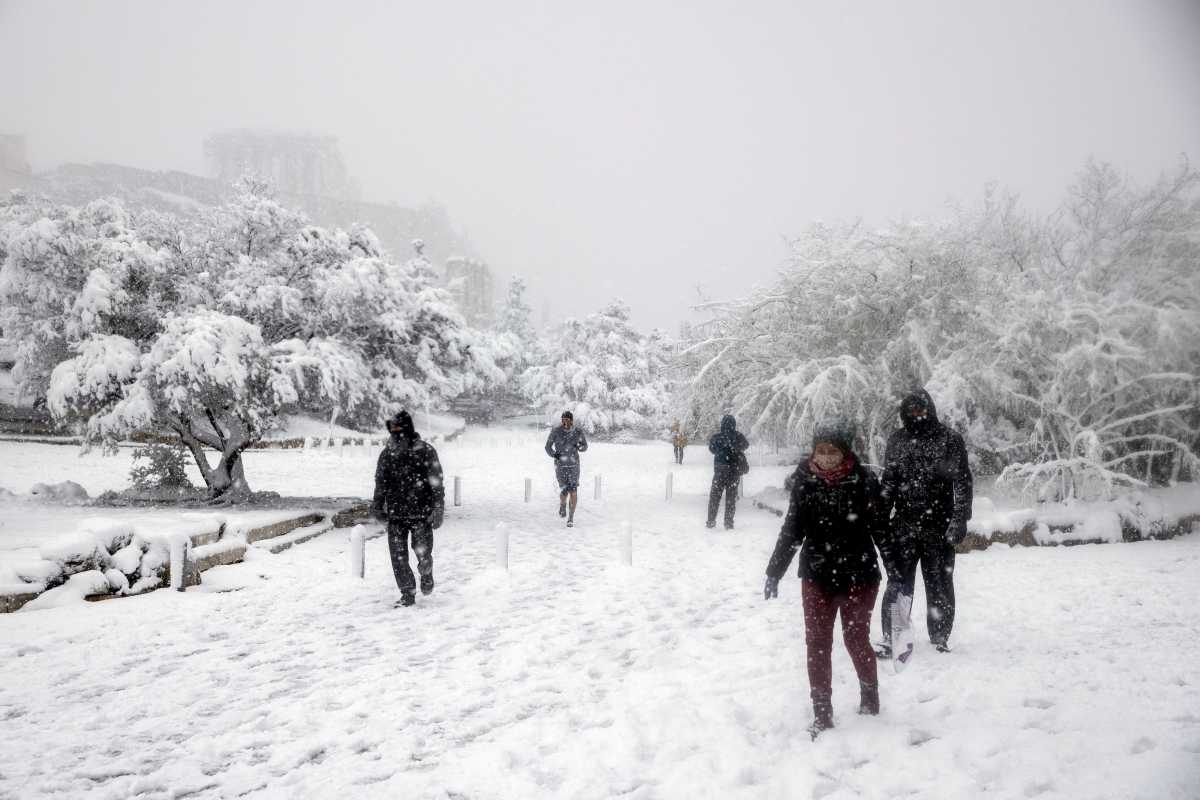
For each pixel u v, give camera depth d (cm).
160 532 792
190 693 479
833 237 1630
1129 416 1177
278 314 1391
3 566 673
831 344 1500
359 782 351
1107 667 471
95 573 723
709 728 401
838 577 389
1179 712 384
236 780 356
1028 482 1109
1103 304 1190
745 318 1591
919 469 507
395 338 1474
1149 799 288
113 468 2222
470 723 423
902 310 1447
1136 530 1052
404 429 723
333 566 924
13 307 1338
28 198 1390
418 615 690
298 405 1411
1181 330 1077
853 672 489
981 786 315
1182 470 1266
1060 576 805
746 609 704
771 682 477
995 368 1208
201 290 1380
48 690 482
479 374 1634
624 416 5222
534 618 677
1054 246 1408
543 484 2191
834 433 386
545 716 432
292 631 632
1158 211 1253
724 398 1652
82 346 1249
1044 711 396
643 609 710
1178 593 708
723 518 1429
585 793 332
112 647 576
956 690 436
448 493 1934
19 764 374
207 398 1259
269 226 1438
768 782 335
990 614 640
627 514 1516
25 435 2806
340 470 2517
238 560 904
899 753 353
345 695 473
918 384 1346
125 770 368
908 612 483
